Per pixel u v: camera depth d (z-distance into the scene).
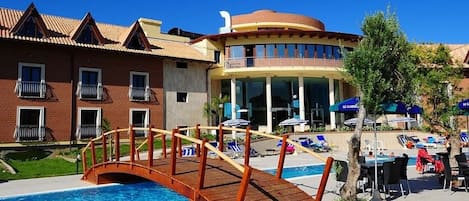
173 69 36.22
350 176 11.04
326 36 40.88
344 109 14.18
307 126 42.44
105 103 31.81
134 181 17.12
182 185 10.74
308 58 40.34
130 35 33.50
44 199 14.70
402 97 11.24
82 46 30.23
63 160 25.27
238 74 41.09
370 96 10.82
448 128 13.94
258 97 42.75
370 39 11.35
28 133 28.23
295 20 47.94
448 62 13.84
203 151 10.05
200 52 40.31
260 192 10.20
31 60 28.91
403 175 12.82
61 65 30.16
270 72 40.62
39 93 29.02
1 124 27.39
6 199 14.16
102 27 36.62
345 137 37.62
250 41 40.78
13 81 28.11
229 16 48.47
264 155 29.56
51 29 31.56
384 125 38.69
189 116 36.66
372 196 11.44
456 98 13.59
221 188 10.22
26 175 19.88
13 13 31.83
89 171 17.39
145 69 34.28
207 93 38.22
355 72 11.17
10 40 27.39
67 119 30.02
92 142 17.45
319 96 44.47
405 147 36.31
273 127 42.03
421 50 13.61
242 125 36.91
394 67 11.28
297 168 22.50
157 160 14.07
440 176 14.32
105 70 32.09
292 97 43.00
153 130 12.53
